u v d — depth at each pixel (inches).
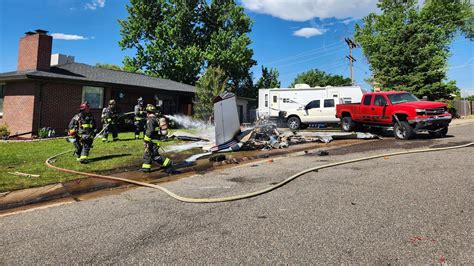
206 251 111.5
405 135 423.8
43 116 579.5
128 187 221.0
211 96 865.5
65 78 585.3
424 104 414.9
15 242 125.6
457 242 111.0
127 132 688.4
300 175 231.6
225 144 387.5
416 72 1045.2
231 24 1416.1
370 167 252.4
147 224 141.3
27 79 553.0
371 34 1402.6
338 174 231.1
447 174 212.2
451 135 461.4
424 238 115.3
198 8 1427.2
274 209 155.6
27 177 250.7
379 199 164.1
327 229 127.2
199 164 306.2
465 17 1235.2
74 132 314.7
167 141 490.0
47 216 158.6
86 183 232.4
